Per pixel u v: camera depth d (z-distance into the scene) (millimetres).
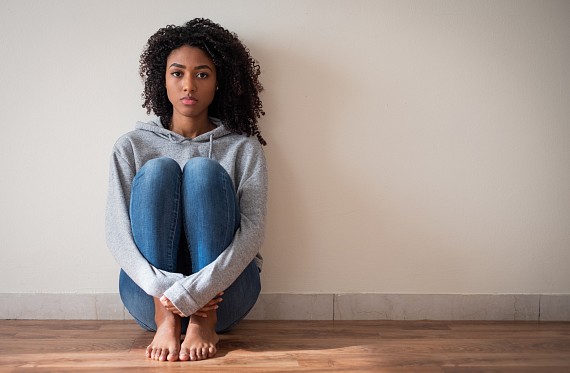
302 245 2160
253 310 2148
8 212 2109
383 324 2098
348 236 2168
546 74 2160
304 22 2121
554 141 2148
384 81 2143
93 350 1736
